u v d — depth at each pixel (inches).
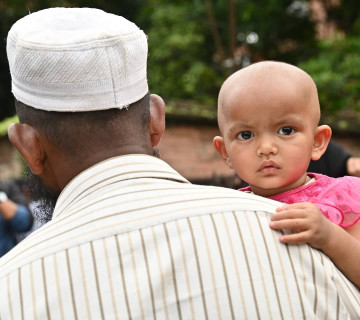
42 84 55.1
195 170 317.7
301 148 67.0
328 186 69.7
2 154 340.5
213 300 50.0
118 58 55.3
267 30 490.6
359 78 399.2
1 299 50.2
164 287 49.8
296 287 52.2
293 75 67.5
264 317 50.5
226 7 496.7
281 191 71.2
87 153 56.5
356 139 342.3
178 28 499.2
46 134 56.8
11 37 57.0
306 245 54.9
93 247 50.8
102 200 53.6
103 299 49.3
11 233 191.6
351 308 54.9
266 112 66.3
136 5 562.6
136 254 50.6
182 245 51.1
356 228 67.4
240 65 494.9
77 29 56.1
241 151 68.5
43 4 528.4
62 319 49.1
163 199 53.6
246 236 52.9
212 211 53.3
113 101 55.6
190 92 466.9
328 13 507.2
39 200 64.2
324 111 382.9
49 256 51.0
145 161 56.4
